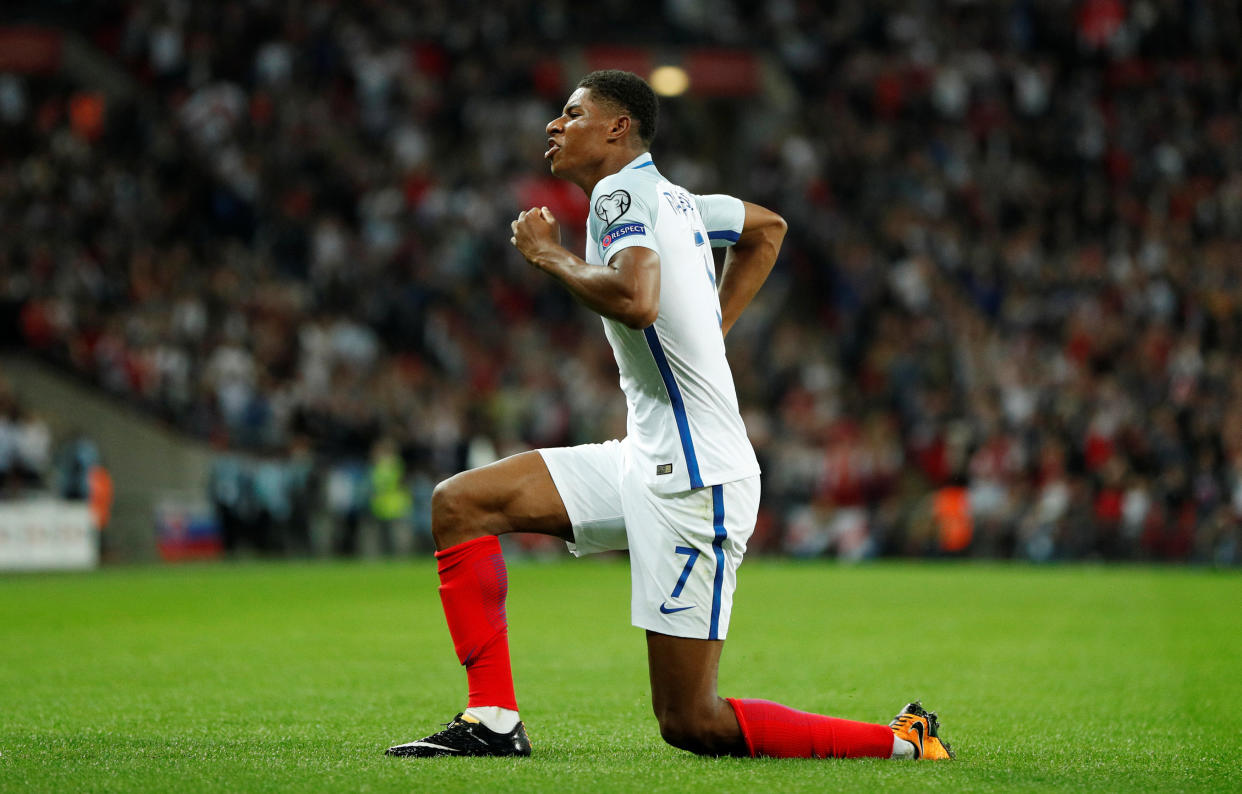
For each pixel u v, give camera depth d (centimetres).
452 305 9081
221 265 8575
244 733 1889
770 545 7719
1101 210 9875
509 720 1616
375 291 8756
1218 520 6831
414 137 9988
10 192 8456
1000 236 9838
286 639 3247
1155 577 5725
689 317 1563
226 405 7412
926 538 7319
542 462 1644
